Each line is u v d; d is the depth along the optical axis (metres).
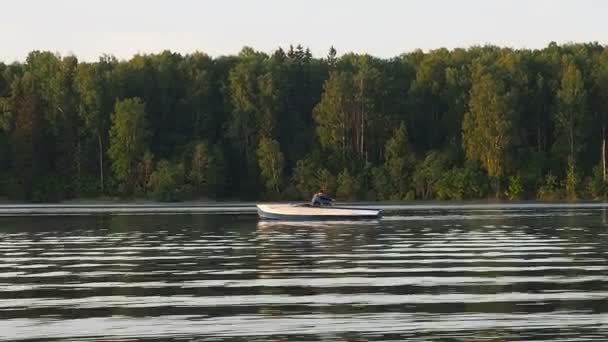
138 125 163.38
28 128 166.88
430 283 42.53
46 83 173.88
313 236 73.38
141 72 179.75
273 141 161.62
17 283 43.34
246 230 81.75
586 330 31.55
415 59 192.50
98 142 170.38
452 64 180.75
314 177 161.00
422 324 32.75
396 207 140.38
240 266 50.19
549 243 64.19
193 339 30.62
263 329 32.09
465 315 34.28
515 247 60.94
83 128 170.75
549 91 169.25
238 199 164.75
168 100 178.88
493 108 157.62
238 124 167.00
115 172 164.00
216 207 142.50
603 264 49.78
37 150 168.12
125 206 149.50
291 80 183.62
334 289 40.78
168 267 49.94
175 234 76.44
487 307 35.84
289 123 176.12
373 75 170.38
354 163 165.88
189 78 181.12
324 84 173.75
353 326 32.50
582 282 42.44
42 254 57.91
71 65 176.75
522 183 159.00
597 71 167.88
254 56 189.88
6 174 166.38
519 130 160.38
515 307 35.78
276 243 65.94
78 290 40.97
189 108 178.62
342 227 86.06
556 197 158.12
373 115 169.25
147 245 64.56
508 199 158.00
